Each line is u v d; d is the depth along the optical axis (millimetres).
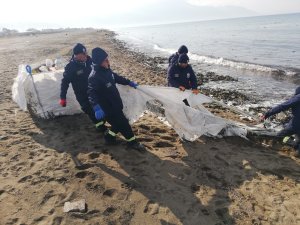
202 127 6762
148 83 12758
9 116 8219
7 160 5949
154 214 4523
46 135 7035
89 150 6309
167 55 27641
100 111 5582
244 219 4480
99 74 5750
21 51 26578
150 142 6730
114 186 5133
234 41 40938
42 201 4754
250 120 8625
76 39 45031
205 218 4477
